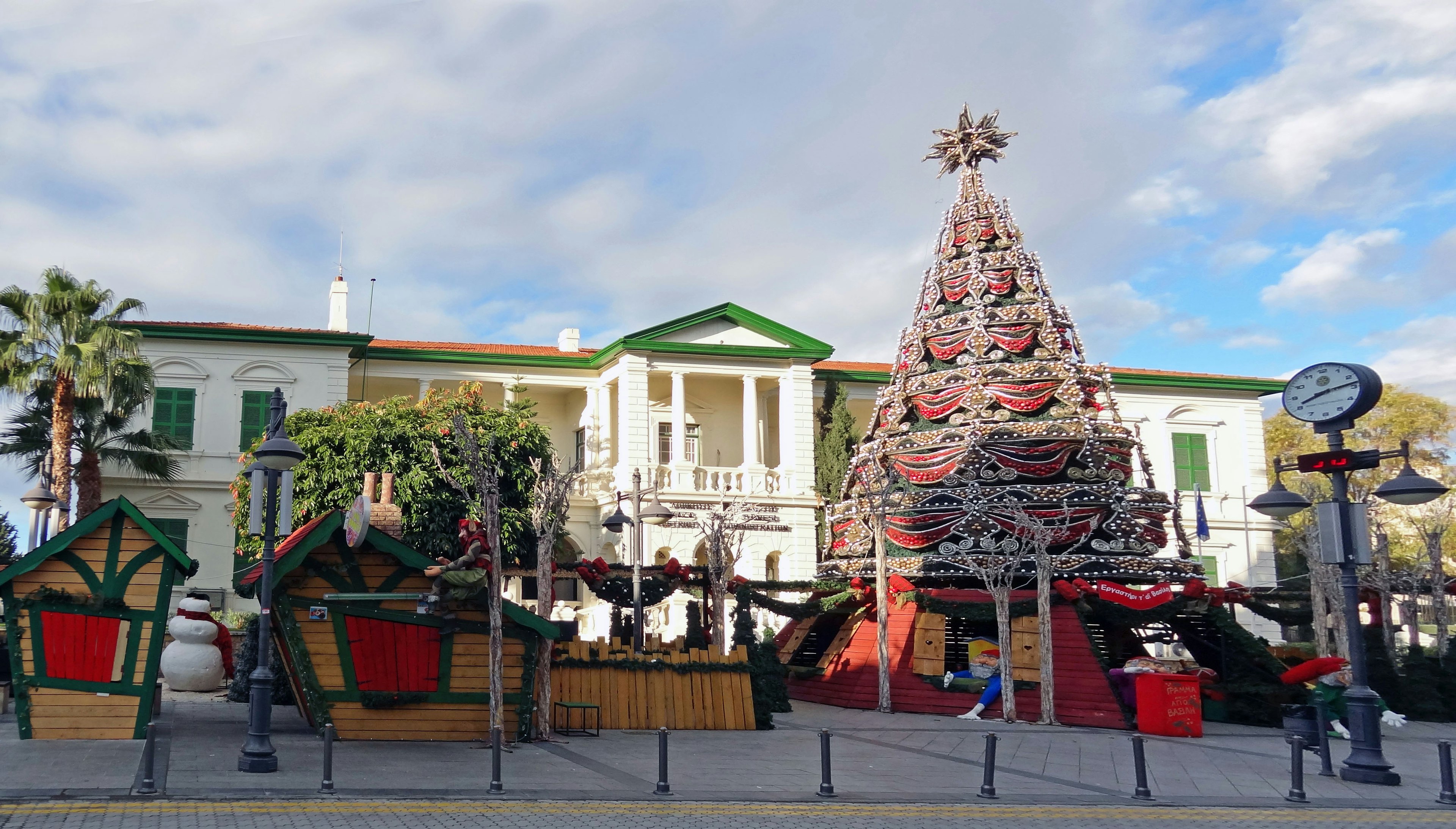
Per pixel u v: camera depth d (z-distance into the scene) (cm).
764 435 4697
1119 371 4891
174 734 1617
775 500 4206
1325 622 2661
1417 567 3069
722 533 2491
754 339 4441
